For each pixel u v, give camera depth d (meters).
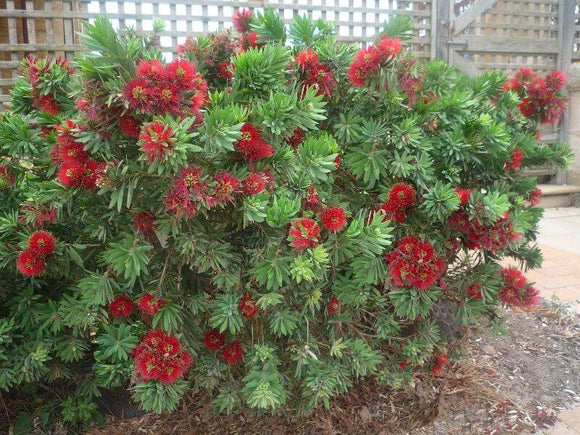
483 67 6.53
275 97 1.55
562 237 5.26
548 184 7.06
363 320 2.23
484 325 3.08
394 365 2.13
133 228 1.62
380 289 2.14
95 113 1.39
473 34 6.55
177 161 1.29
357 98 2.05
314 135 1.96
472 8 6.27
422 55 6.29
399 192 1.84
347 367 1.94
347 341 1.92
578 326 3.16
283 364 1.99
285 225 1.64
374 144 1.89
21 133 1.85
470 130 2.12
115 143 1.50
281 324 1.73
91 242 1.83
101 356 1.73
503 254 2.35
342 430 2.14
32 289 1.86
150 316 1.83
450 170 2.05
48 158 1.87
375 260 1.81
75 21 4.59
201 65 2.33
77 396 2.04
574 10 6.71
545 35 6.87
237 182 1.47
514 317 3.26
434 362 2.20
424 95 2.15
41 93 1.76
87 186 1.52
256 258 1.67
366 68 1.78
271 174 1.61
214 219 1.73
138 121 1.43
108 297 1.62
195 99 1.46
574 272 4.15
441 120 2.12
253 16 2.46
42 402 2.15
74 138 1.53
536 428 2.21
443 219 1.92
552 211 6.46
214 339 1.84
